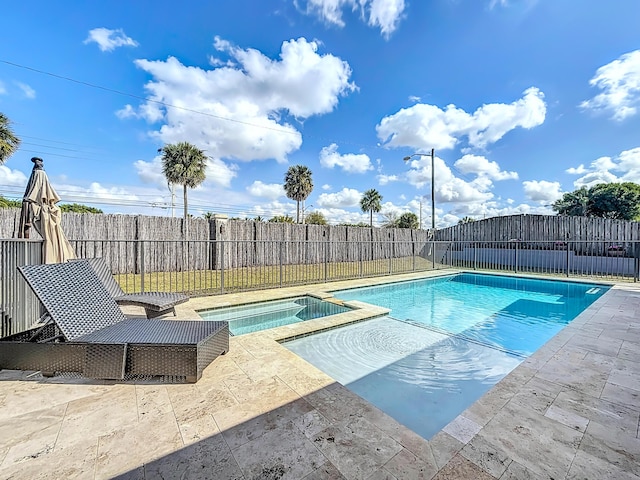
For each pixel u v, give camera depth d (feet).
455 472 4.92
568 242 30.83
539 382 8.14
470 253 43.47
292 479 4.73
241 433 5.88
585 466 5.09
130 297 13.05
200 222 34.06
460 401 9.16
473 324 17.35
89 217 27.96
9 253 9.93
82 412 6.54
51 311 8.02
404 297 25.25
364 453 5.36
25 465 4.94
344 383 10.23
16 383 7.80
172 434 5.82
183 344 7.72
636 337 11.83
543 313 20.08
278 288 24.31
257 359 9.64
